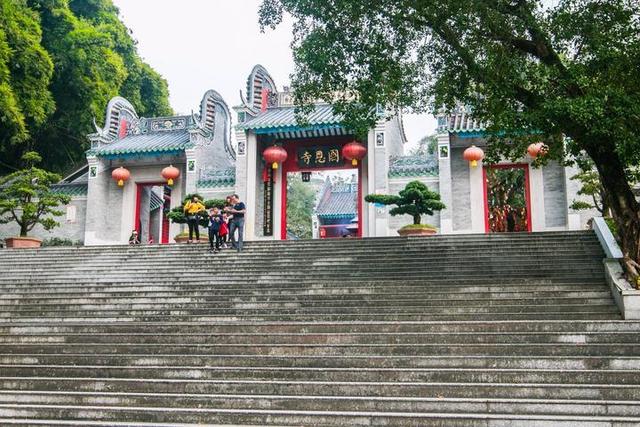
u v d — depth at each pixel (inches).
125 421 307.3
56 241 1057.5
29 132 1269.7
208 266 637.3
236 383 331.9
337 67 550.9
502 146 544.4
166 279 599.8
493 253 597.3
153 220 1333.7
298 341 389.7
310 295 507.2
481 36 487.2
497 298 464.8
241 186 999.0
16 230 1090.1
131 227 1076.5
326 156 1035.3
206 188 1035.3
